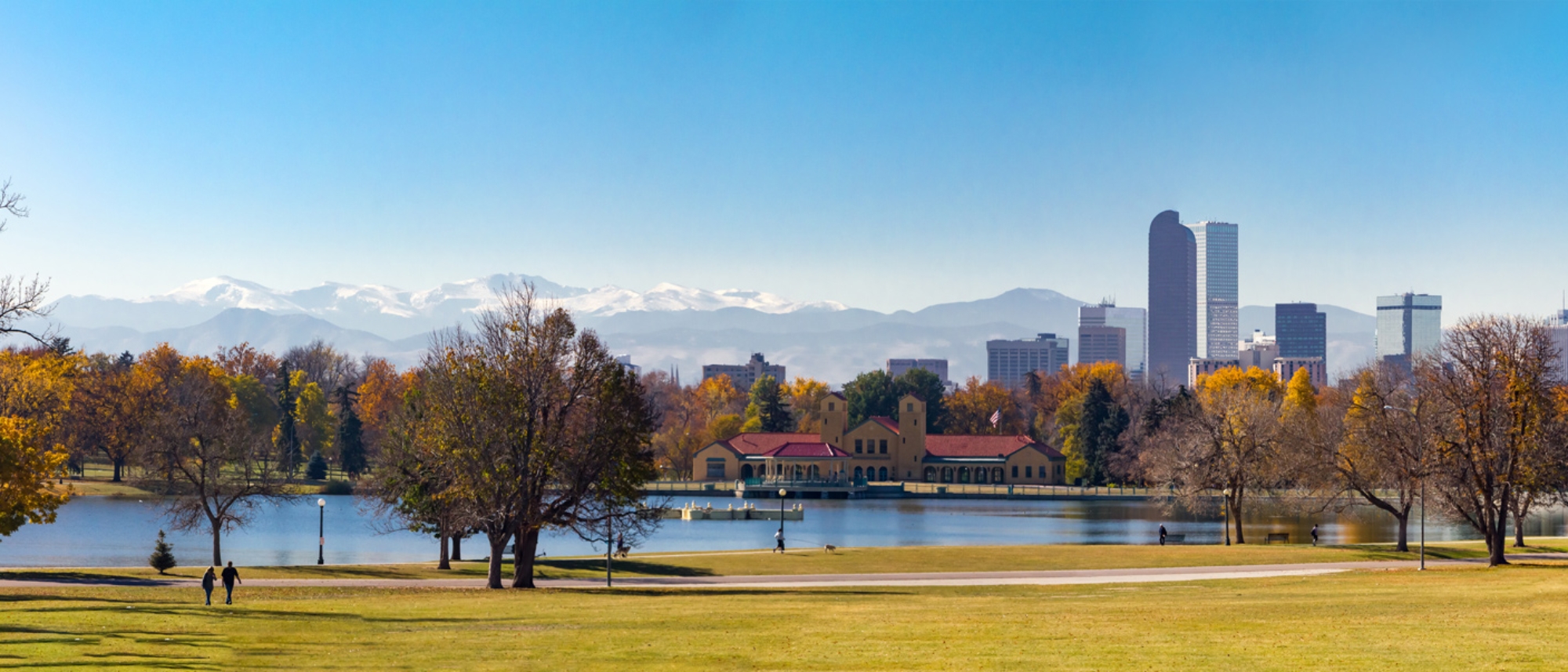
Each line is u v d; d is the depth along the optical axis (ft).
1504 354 217.77
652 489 577.43
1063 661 87.04
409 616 126.93
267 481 258.98
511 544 305.94
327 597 157.07
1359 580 182.50
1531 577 177.37
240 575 199.62
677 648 98.73
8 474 185.16
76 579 186.80
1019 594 163.12
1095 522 402.52
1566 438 217.36
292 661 91.30
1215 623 112.88
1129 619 118.42
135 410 464.65
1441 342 247.50
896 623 116.98
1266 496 346.54
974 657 89.97
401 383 595.47
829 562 231.71
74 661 87.25
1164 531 288.10
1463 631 102.47
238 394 536.83
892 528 384.68
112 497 429.79
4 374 287.69
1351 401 315.37
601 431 179.32
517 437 176.04
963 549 254.06
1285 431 290.76
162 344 559.38
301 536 322.14
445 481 190.49
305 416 568.41
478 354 179.52
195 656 92.53
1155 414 551.59
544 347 179.42
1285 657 87.20
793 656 92.84
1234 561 235.20
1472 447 219.41
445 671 86.12
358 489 283.18
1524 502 262.47
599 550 295.69
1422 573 197.36
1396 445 239.91
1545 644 93.45
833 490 573.74
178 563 254.88
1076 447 621.31
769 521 416.05
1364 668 81.25
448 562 218.59
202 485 246.06
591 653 95.81
